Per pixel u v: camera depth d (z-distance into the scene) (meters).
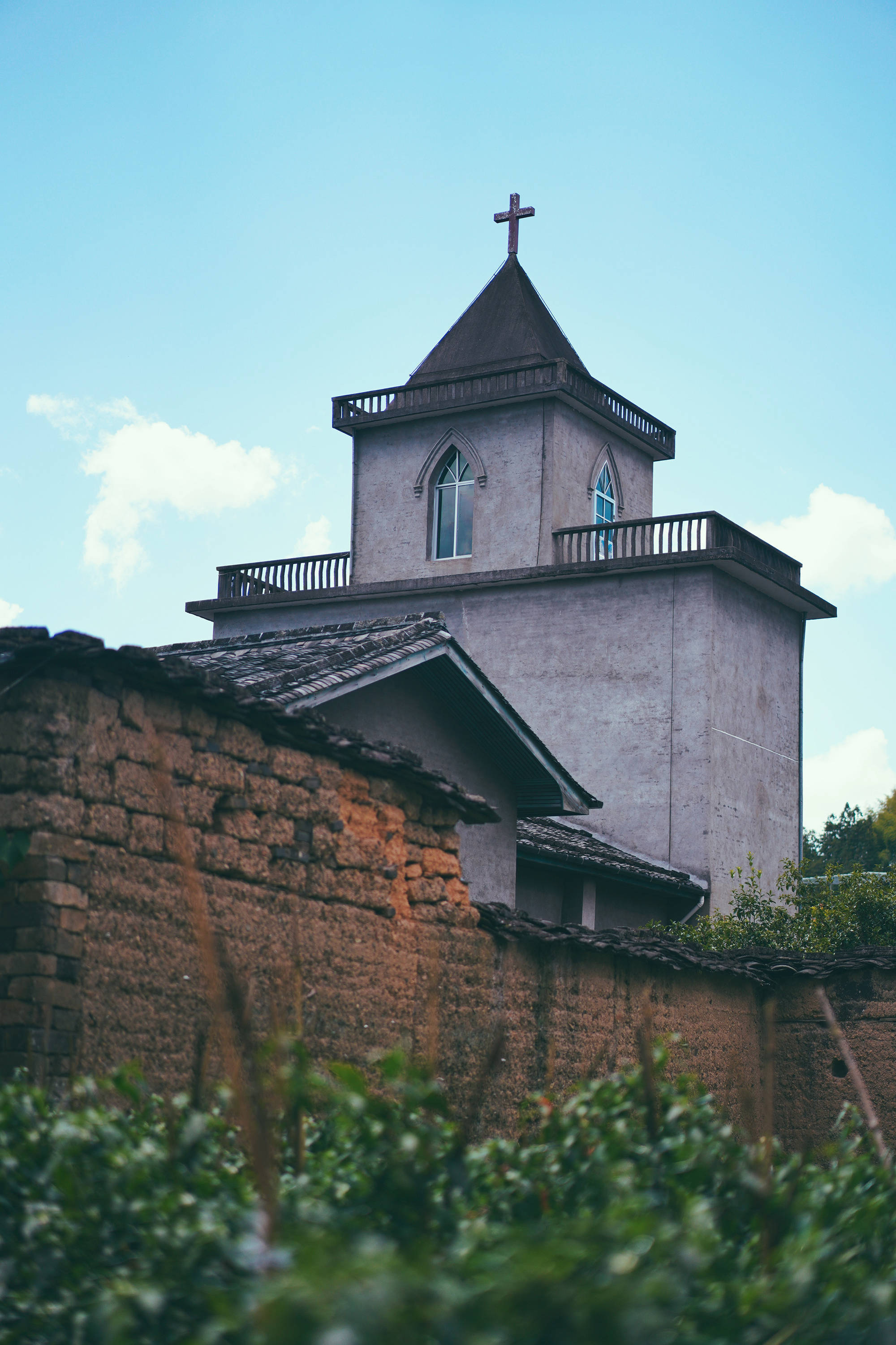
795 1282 3.55
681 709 25.73
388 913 9.65
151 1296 3.57
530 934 10.87
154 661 7.64
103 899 7.39
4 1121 4.99
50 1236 4.37
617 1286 3.03
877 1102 13.19
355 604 29.08
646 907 24.64
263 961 8.47
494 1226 4.23
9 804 7.17
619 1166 4.59
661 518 26.47
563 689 26.77
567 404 29.14
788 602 28.28
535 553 28.39
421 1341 2.93
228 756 8.41
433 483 30.17
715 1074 13.12
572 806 19.20
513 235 32.44
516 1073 10.77
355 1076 4.46
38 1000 6.94
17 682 7.26
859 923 20.25
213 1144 5.09
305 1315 2.84
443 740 17.80
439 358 31.14
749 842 26.23
